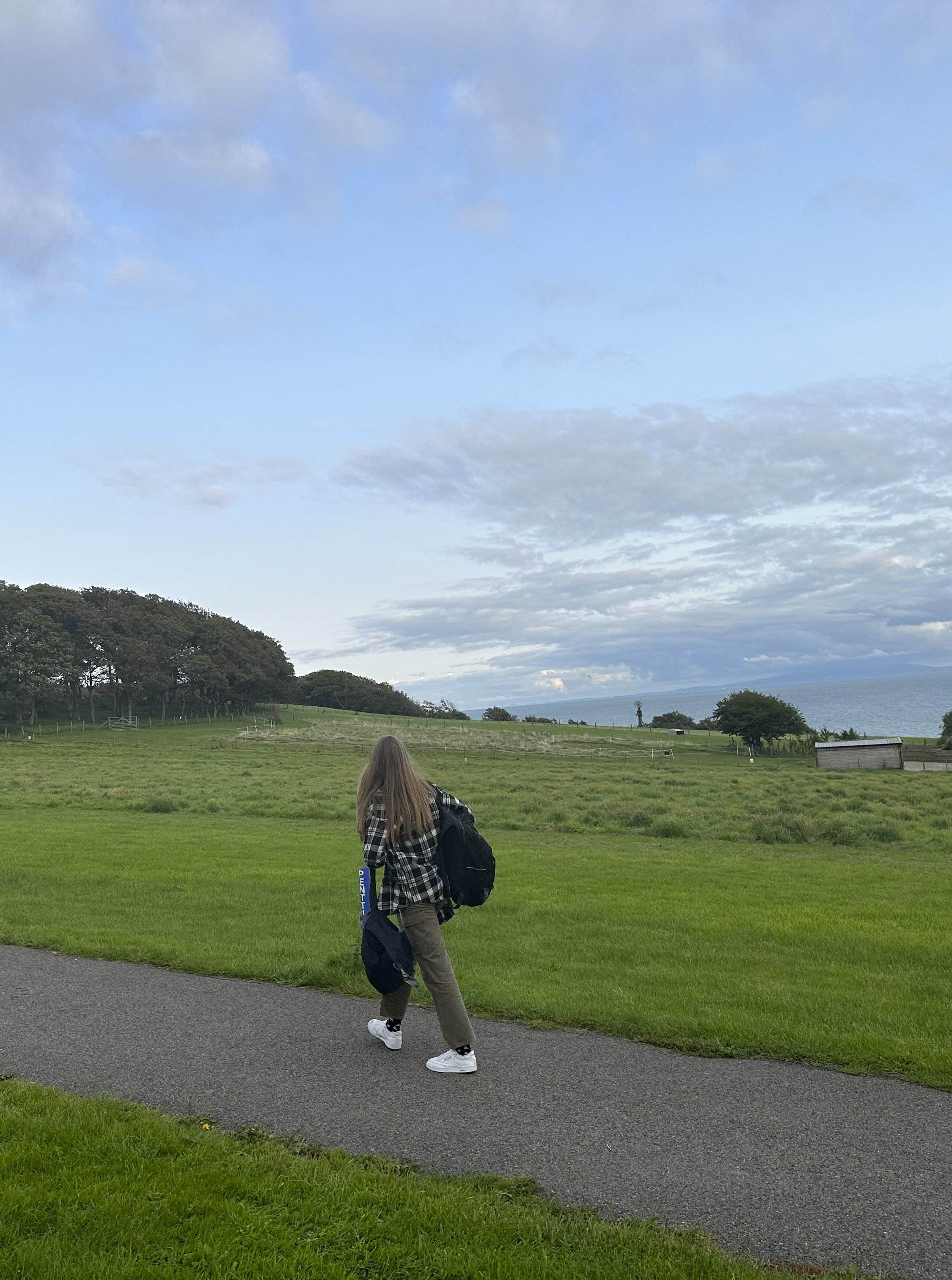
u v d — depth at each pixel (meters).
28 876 12.53
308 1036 5.81
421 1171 3.93
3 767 47.84
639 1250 3.28
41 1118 4.28
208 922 9.57
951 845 21.64
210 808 26.83
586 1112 4.60
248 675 127.06
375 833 5.25
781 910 11.26
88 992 6.84
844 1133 4.37
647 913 10.80
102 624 113.69
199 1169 3.81
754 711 89.25
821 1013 6.41
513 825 24.44
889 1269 3.24
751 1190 3.80
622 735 112.00
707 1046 5.62
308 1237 3.33
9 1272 3.05
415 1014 6.35
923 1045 5.59
